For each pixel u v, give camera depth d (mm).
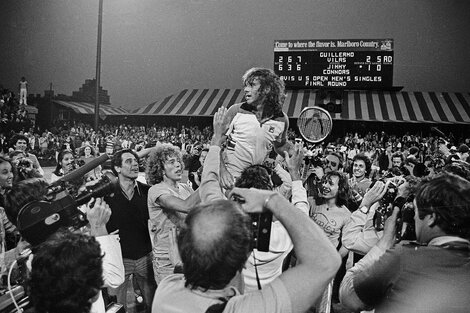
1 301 1766
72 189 2156
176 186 3475
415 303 1463
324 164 5461
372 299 1613
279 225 2127
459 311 1424
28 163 4543
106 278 2182
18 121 23062
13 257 2342
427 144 22203
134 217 3525
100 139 20656
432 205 1577
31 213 1816
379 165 17891
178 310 1250
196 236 1213
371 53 21828
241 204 1402
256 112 2982
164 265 3205
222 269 1211
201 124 29953
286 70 22531
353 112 26609
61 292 1330
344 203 4141
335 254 1200
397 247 1608
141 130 28547
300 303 1157
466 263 1487
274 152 3533
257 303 1167
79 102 31734
